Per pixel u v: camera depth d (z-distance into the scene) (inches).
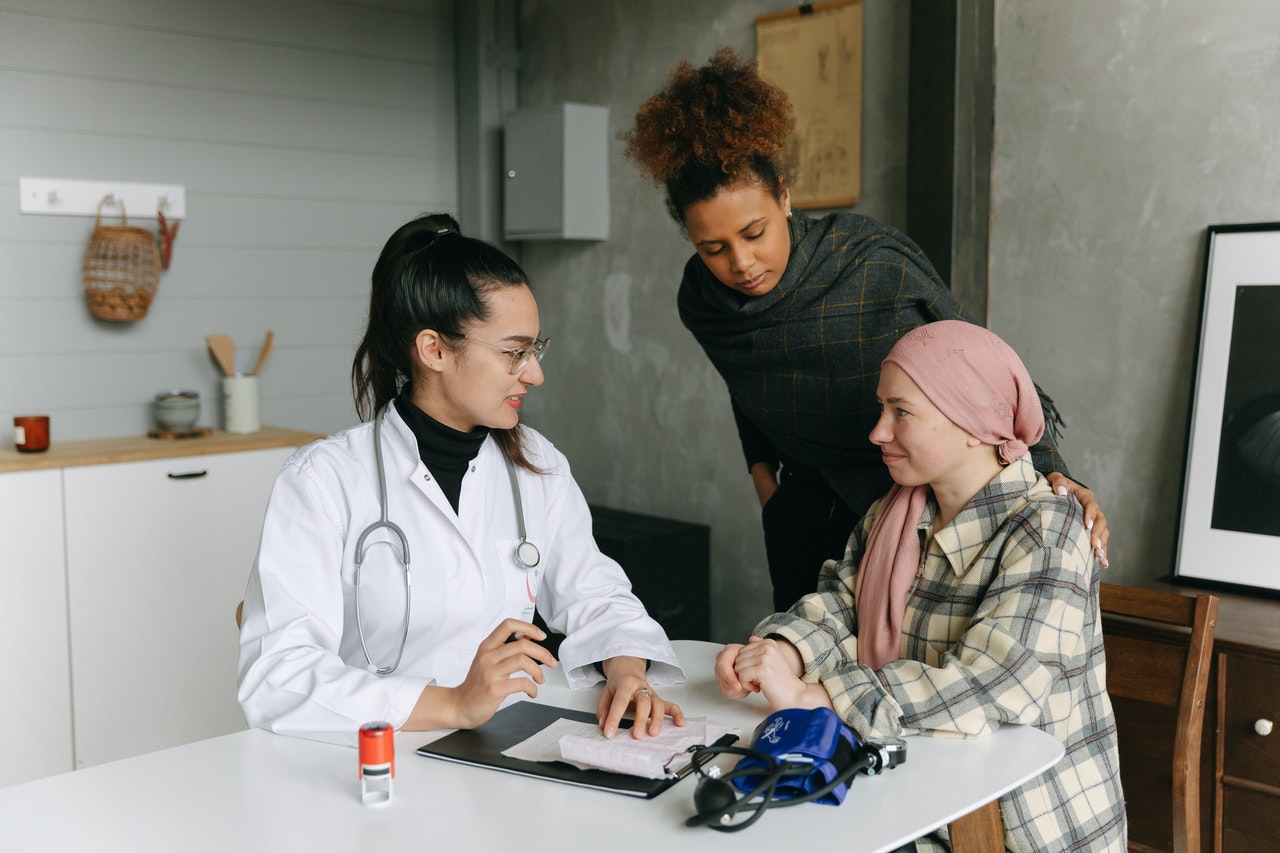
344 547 62.2
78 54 136.6
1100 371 101.8
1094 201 101.1
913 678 53.9
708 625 144.3
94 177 138.6
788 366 81.7
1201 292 93.5
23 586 117.3
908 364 58.3
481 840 43.0
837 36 122.7
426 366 61.3
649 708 54.3
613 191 154.6
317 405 159.5
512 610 65.9
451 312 59.6
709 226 73.0
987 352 57.9
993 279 109.3
